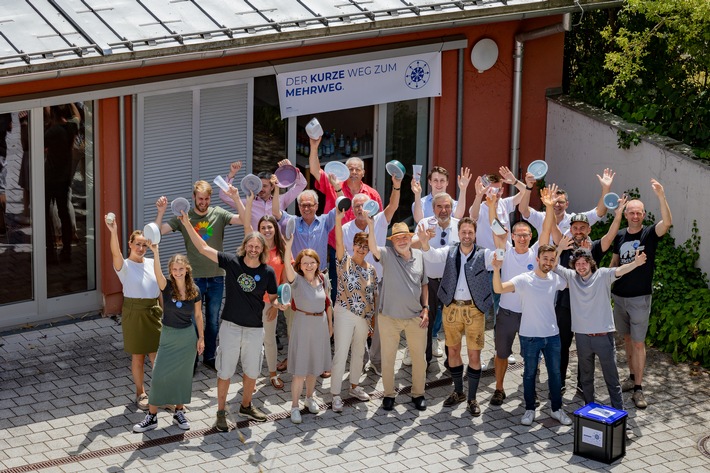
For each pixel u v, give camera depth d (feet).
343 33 44.78
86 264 44.91
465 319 37.83
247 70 46.01
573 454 36.17
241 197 47.60
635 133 49.78
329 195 43.27
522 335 37.40
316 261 36.96
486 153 54.13
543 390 40.50
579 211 53.98
